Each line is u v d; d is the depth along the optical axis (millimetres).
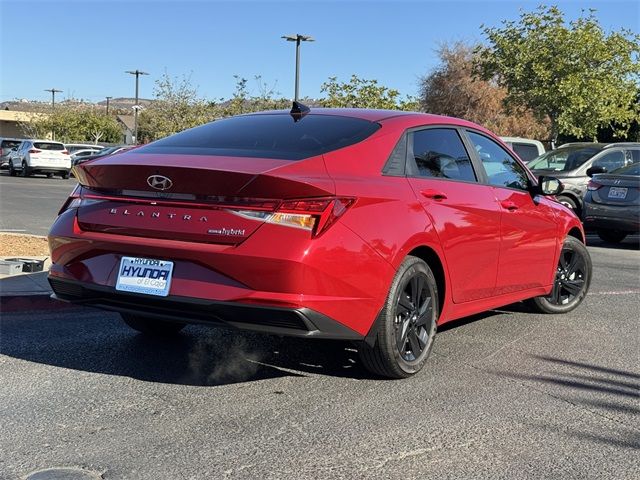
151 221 3871
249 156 4000
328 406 3975
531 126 40844
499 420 3844
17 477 3033
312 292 3652
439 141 4914
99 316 5941
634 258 10656
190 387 4254
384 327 4117
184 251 3738
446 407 4016
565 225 6258
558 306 6523
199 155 4051
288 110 5113
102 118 65938
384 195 4105
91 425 3637
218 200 3736
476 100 41469
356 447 3434
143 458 3256
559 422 3840
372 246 3910
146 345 5125
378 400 4094
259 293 3641
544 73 21578
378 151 4320
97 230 4070
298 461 3262
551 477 3174
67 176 32281
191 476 3086
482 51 24516
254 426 3664
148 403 3971
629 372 4789
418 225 4273
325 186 3744
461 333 5746
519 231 5453
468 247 4797
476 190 5027
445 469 3225
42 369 4520
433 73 43031
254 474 3121
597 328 6008
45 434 3508
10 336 5250
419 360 4465
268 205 3645
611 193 11602
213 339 5340
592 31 21719
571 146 14570
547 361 5000
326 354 5004
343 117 4715
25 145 32031
